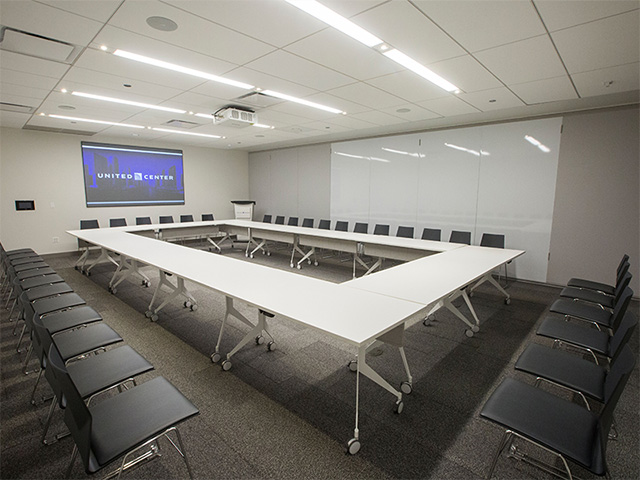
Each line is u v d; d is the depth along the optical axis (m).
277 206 9.95
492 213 5.82
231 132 7.08
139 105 4.80
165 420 1.46
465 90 3.96
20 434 1.99
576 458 1.27
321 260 7.30
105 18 2.35
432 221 6.60
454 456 1.83
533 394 1.64
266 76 3.53
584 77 3.48
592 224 4.90
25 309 2.13
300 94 4.18
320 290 2.51
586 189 4.90
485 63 3.14
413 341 3.30
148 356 2.94
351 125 6.20
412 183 6.82
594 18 2.31
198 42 2.73
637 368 2.82
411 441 1.94
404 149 6.87
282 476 1.69
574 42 2.68
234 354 2.98
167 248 4.21
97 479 1.67
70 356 2.04
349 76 3.52
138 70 3.37
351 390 2.44
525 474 1.72
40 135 6.86
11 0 2.11
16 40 2.69
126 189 8.18
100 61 3.13
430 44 2.74
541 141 5.22
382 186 7.33
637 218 4.55
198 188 9.55
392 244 4.91
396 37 2.63
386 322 1.89
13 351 3.04
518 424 1.44
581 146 4.89
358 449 1.85
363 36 2.62
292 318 1.95
